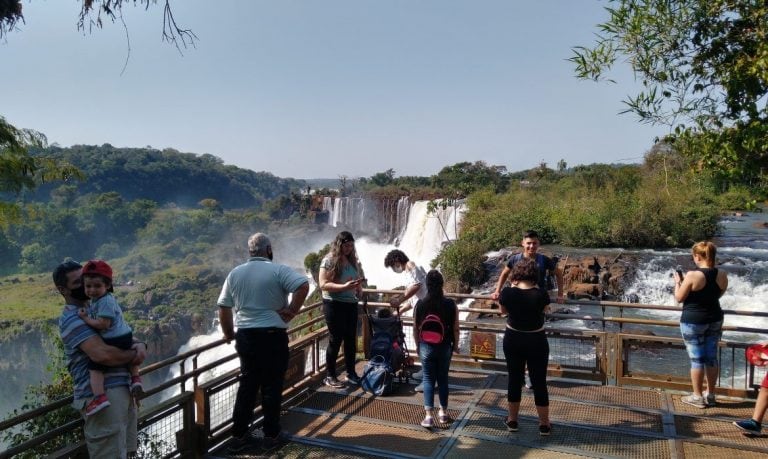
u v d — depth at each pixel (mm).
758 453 4348
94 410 3188
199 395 4605
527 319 4625
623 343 5926
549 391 5797
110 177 127625
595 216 23953
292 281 4535
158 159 151500
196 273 60656
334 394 5816
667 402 5418
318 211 70062
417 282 5715
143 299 52000
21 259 72562
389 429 4930
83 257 77188
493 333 6496
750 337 12281
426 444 4602
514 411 4773
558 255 20703
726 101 3984
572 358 6254
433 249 33312
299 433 4883
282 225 73938
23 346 45562
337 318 5859
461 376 6359
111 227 83438
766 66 3486
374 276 36438
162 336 43688
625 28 4105
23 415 3295
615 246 22922
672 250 21703
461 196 34750
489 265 20188
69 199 89562
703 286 5168
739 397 5477
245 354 4562
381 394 5734
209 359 26797
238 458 4480
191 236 79125
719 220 23922
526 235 5859
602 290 17188
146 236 79250
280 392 4648
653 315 14609
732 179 4098
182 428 4504
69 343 3234
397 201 44781
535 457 4324
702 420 4988
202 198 144250
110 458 3312
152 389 4133
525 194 31516
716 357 5277
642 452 4379
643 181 27203
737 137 3871
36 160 6426
